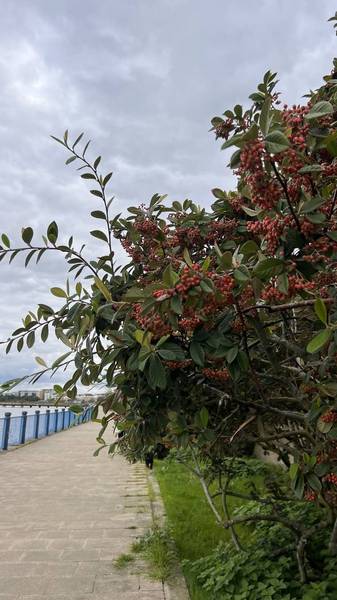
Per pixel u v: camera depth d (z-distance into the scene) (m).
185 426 2.89
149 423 2.83
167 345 2.32
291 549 4.15
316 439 3.08
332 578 3.76
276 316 2.88
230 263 2.16
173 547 4.91
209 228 3.22
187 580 4.16
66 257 3.08
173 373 2.67
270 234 2.06
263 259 2.08
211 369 2.76
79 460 11.80
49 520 6.20
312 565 4.06
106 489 8.23
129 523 6.04
